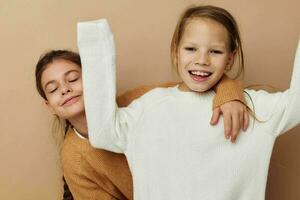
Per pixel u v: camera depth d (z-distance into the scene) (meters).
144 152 0.89
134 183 0.90
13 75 1.11
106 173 1.03
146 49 1.14
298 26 1.18
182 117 0.88
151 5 1.13
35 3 1.08
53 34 1.11
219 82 0.91
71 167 1.04
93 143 0.89
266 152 0.85
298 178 1.21
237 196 0.86
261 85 1.18
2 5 1.07
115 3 1.11
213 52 0.86
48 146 1.17
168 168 0.87
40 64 1.01
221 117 0.86
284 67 1.19
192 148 0.86
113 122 0.87
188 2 1.14
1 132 1.14
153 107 0.91
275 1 1.16
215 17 0.86
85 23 0.83
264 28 1.17
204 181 0.85
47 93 1.00
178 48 0.90
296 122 0.83
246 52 1.17
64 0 1.09
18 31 1.09
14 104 1.13
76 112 0.97
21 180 1.17
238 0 1.15
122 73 1.14
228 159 0.85
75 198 1.08
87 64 0.84
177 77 1.16
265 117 0.85
